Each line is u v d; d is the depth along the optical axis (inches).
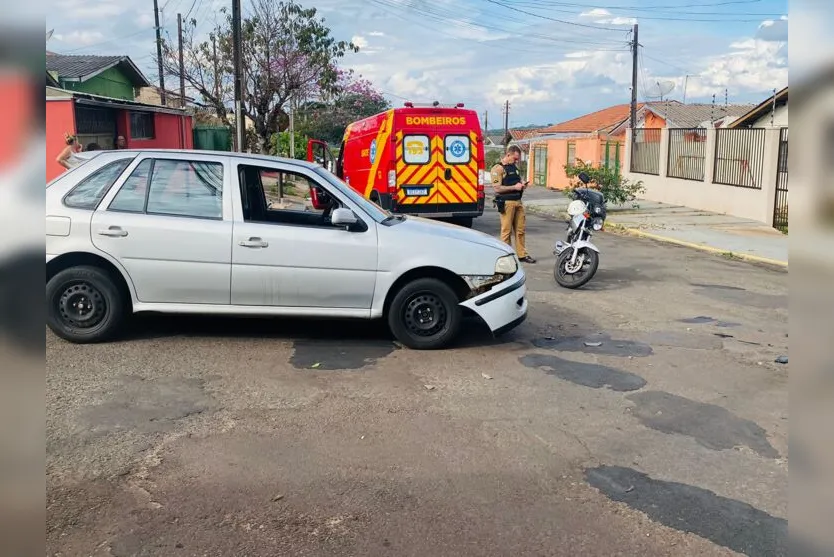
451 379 234.7
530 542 138.8
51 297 249.3
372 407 206.8
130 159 256.5
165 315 276.2
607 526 145.6
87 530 137.7
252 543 135.5
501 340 284.0
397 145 572.1
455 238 267.6
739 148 800.9
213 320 292.5
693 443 188.7
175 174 256.7
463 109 585.0
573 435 191.8
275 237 252.5
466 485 161.3
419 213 583.2
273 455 173.0
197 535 137.4
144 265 249.0
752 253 552.1
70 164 262.7
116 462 166.1
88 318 252.1
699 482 166.1
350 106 1398.9
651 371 249.8
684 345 284.8
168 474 161.5
